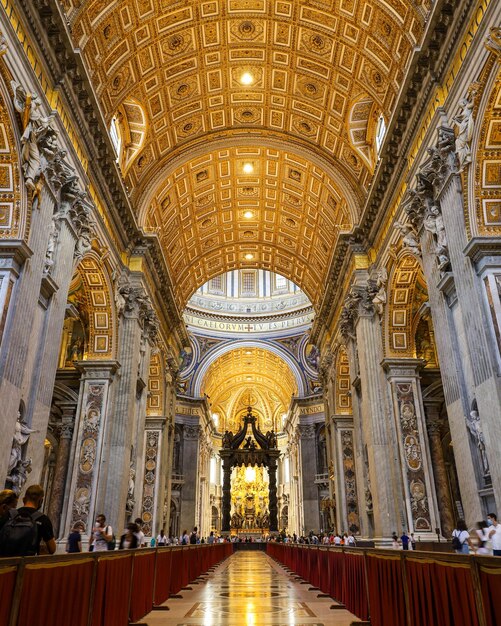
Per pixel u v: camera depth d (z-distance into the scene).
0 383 8.25
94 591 4.19
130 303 16.59
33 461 9.47
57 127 10.62
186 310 42.44
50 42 10.01
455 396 9.93
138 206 18.42
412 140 12.37
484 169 9.41
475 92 9.04
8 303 8.70
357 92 16.42
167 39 15.38
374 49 14.39
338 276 19.81
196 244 25.69
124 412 15.28
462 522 8.98
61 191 10.87
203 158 20.31
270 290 45.19
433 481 13.85
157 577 7.41
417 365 15.09
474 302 9.04
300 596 8.78
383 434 14.98
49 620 3.30
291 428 46.97
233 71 17.48
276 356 44.00
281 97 18.33
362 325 16.48
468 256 9.22
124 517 14.63
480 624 2.98
